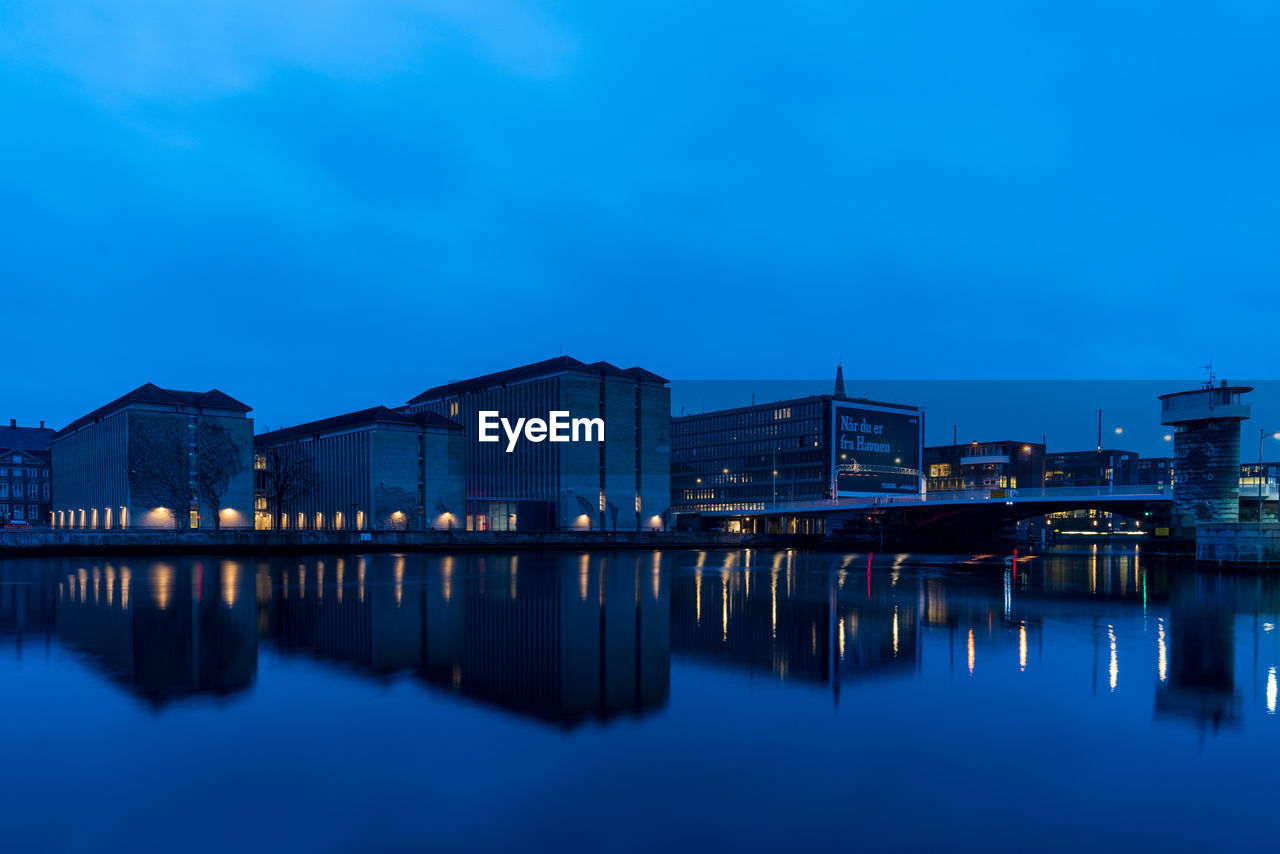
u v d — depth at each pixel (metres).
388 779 10.29
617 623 25.45
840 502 123.94
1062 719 13.44
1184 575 54.53
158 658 18.58
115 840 8.40
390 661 18.28
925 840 8.54
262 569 53.59
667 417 131.88
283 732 12.38
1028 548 124.88
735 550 108.19
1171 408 74.62
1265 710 14.07
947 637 22.70
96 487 112.94
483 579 44.84
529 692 15.21
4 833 8.55
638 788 10.04
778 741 12.08
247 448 104.88
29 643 20.73
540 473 123.00
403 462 112.25
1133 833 8.80
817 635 22.95
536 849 8.25
